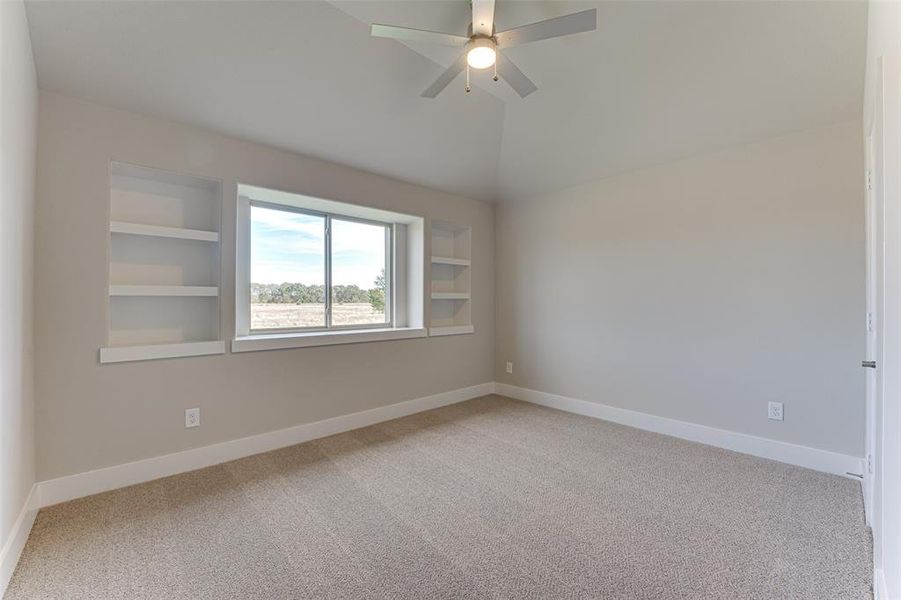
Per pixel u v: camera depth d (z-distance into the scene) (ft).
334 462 8.87
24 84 5.90
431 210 13.32
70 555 5.61
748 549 5.79
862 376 7.98
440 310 14.53
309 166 10.36
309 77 8.07
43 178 6.88
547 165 12.07
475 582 5.13
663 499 7.23
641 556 5.65
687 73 8.11
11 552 5.21
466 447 9.78
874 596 4.83
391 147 10.60
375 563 5.49
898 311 4.14
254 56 7.39
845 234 8.15
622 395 11.71
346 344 11.13
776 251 9.00
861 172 7.97
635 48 7.82
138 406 7.86
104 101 7.43
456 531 6.25
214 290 8.86
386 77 8.53
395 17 7.16
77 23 6.21
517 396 14.62
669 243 10.72
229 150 9.02
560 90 9.29
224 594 4.89
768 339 9.12
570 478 8.08
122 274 8.29
